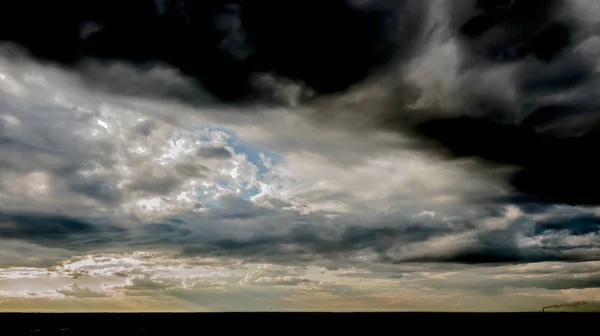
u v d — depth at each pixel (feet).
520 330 328.29
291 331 330.13
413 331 325.21
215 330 336.49
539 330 318.65
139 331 323.98
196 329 348.38
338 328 358.64
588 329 335.06
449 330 332.60
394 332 319.27
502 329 341.62
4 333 305.53
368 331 329.93
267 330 336.08
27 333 306.55
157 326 383.45
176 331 324.39
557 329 326.24
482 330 328.29
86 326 380.58
